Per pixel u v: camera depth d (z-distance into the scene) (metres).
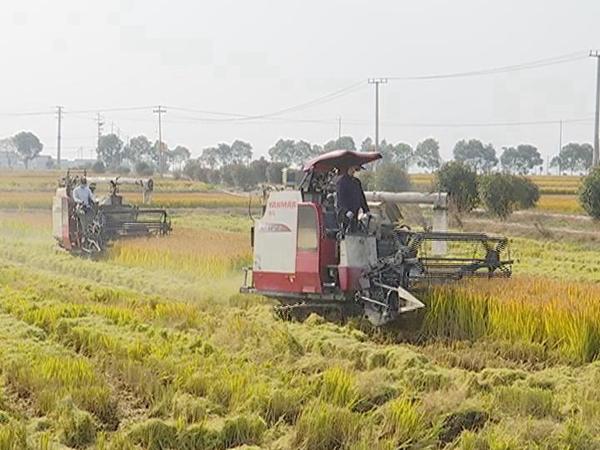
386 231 16.67
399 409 9.94
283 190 16.84
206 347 13.30
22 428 9.36
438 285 15.91
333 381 11.05
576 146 190.00
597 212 45.16
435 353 13.55
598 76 67.94
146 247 25.41
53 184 86.00
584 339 13.30
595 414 10.32
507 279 17.09
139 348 12.80
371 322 15.44
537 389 11.05
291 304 17.41
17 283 21.28
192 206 64.25
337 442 9.51
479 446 9.30
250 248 24.81
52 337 14.19
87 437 9.61
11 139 198.25
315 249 16.14
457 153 190.38
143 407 10.68
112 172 124.12
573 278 21.97
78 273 24.80
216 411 10.30
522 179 48.78
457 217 44.53
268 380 11.48
